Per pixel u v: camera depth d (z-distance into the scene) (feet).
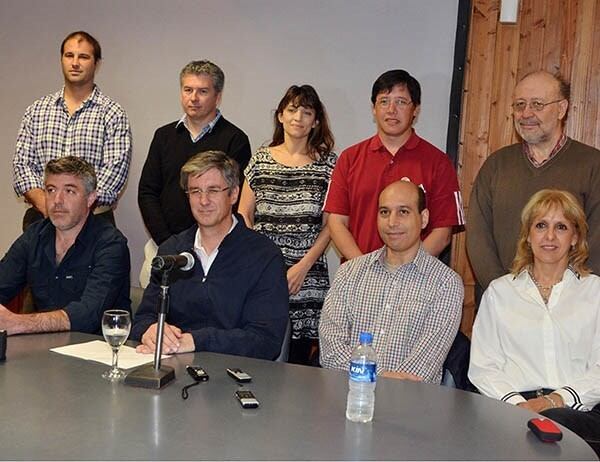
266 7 14.85
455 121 13.48
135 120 16.11
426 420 5.98
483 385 8.71
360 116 14.30
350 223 11.63
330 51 14.43
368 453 5.22
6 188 17.33
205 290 8.95
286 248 11.77
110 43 16.16
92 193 10.05
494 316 9.04
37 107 13.46
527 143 10.74
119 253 9.91
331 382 6.91
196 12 15.42
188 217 12.60
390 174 11.34
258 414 5.94
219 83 12.75
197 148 12.75
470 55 13.34
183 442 5.28
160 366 6.86
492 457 5.27
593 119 12.67
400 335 9.23
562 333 8.70
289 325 9.27
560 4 12.75
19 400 6.06
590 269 9.31
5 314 8.46
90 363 7.24
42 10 16.72
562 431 5.87
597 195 10.12
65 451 5.04
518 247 9.23
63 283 10.01
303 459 5.07
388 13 13.97
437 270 9.43
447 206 11.32
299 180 11.90
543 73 10.46
